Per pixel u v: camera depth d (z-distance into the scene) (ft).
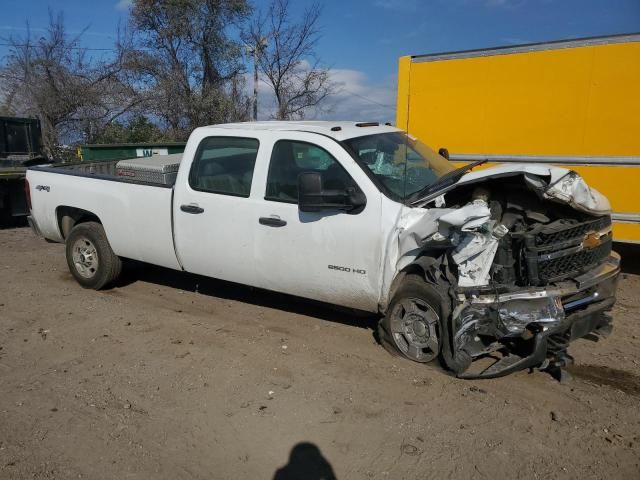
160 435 12.07
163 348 16.38
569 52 21.98
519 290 13.25
